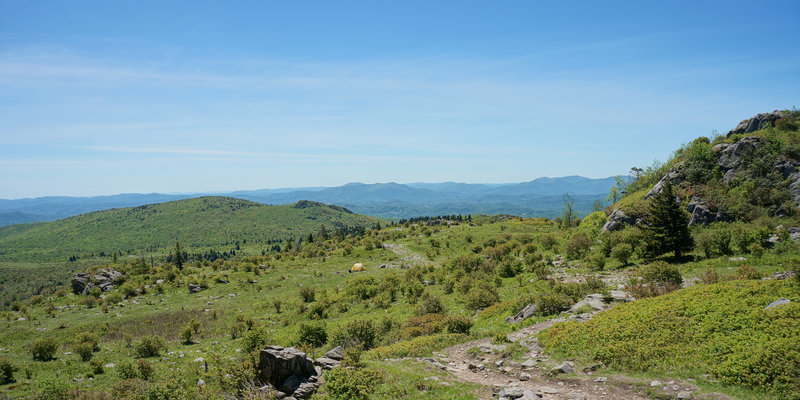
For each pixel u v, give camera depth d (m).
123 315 64.31
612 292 31.89
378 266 93.50
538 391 16.20
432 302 42.62
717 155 63.47
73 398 26.44
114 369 33.84
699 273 36.44
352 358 21.91
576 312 27.95
